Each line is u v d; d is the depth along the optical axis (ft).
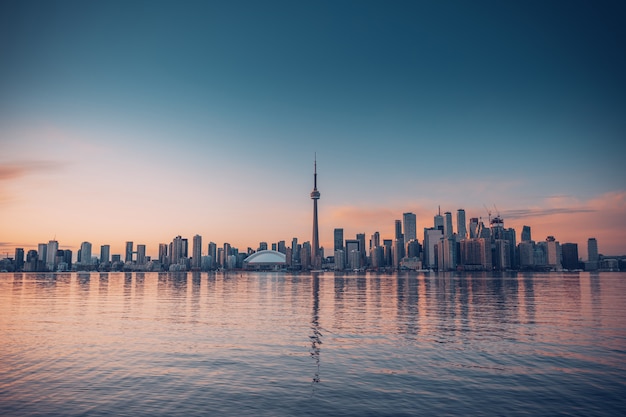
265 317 230.07
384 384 97.86
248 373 107.14
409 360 122.01
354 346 142.92
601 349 138.10
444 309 277.44
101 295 438.40
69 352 131.44
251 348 139.03
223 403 84.79
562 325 195.21
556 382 99.76
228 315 239.71
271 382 99.25
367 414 79.20
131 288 621.31
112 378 102.22
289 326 192.54
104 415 78.38
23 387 95.04
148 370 109.70
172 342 149.38
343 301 353.10
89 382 98.84
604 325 194.90
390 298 389.39
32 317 228.02
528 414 79.56
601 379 102.37
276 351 134.21
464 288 598.75
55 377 102.94
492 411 81.00
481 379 102.22
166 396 88.94
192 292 507.30
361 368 112.57
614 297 393.70
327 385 96.89
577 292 482.28
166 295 442.50
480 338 159.33
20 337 159.63
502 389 94.43
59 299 373.40
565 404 84.94
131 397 88.38
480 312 256.73
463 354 130.31
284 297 409.08
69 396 88.84
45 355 126.82
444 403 85.20
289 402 85.40
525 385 97.45
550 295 428.97
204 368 111.96
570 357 126.21
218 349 137.08
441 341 152.97
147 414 78.84
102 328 184.55
